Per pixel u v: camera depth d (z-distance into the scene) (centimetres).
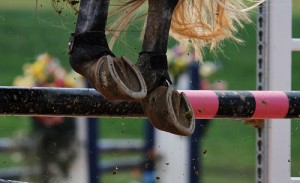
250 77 3092
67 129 1547
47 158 1562
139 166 1641
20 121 2477
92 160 1545
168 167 1505
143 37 818
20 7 4256
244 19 865
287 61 1058
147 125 1541
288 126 1062
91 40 740
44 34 3591
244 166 2178
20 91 808
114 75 710
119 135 2389
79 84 1508
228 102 884
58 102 819
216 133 2497
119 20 841
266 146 1065
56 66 1527
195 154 1506
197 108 880
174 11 849
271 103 891
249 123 1068
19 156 1961
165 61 757
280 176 1062
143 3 831
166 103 738
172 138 1506
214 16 866
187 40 903
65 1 802
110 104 834
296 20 3847
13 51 3369
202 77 1705
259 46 1066
